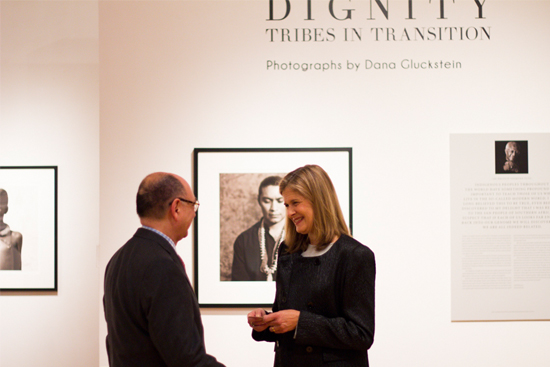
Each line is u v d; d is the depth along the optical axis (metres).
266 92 2.88
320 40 2.88
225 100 2.88
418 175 2.87
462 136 2.87
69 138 3.69
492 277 2.85
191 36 2.88
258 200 2.84
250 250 2.84
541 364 2.84
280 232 2.84
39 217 3.63
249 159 2.85
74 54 3.72
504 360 2.84
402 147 2.88
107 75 2.86
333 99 2.88
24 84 3.70
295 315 1.67
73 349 3.68
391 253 2.85
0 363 3.67
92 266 3.67
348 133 2.88
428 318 2.84
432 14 2.89
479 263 2.86
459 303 2.84
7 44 3.71
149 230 1.69
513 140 2.88
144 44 2.87
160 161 2.87
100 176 2.85
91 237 3.67
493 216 2.86
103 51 2.86
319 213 1.78
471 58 2.89
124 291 1.57
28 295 3.66
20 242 3.62
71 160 3.68
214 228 2.84
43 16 3.73
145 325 1.55
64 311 3.67
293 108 2.88
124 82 2.86
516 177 2.87
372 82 2.89
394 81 2.89
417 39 2.89
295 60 2.88
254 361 2.84
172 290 1.52
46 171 3.64
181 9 2.88
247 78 2.88
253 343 2.84
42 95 3.70
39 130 3.69
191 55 2.88
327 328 1.63
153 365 1.55
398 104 2.88
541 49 2.90
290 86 2.88
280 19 2.88
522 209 2.86
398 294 2.84
